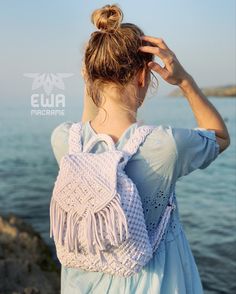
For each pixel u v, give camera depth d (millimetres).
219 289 7688
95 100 1744
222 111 53188
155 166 1618
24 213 13922
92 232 1548
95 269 1644
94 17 1694
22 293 5211
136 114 1743
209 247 9852
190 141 1617
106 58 1636
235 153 23984
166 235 1729
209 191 16016
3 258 7383
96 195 1551
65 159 1633
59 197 1607
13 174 21344
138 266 1600
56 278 7145
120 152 1612
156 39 1646
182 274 1730
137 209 1564
